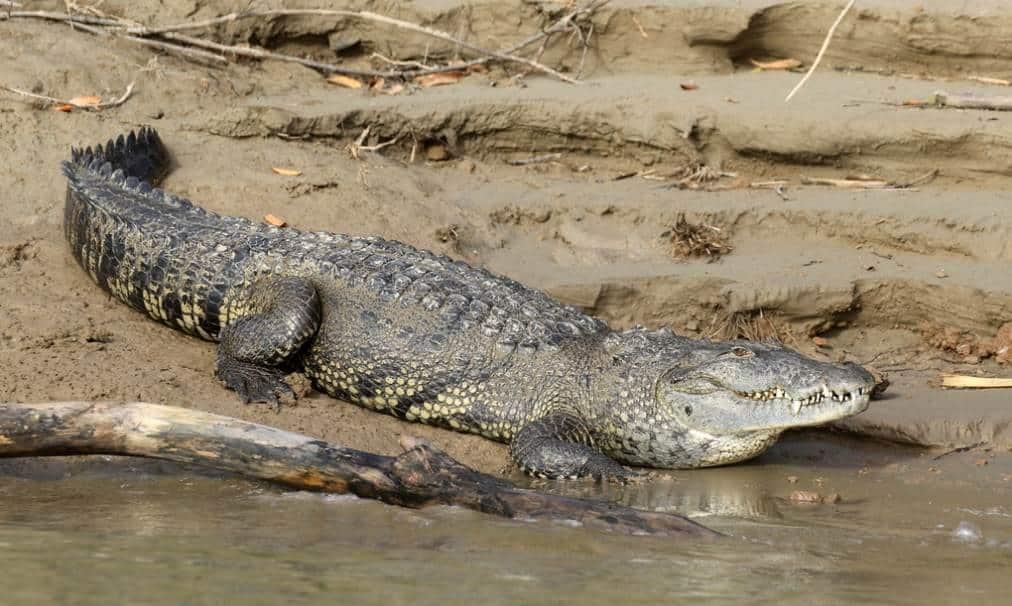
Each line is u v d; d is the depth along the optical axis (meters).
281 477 20.47
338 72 38.56
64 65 35.31
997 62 36.88
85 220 29.47
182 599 15.87
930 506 21.78
